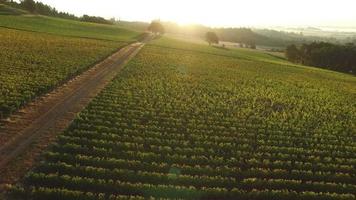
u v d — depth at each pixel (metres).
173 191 18.83
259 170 22.19
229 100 41.72
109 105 32.66
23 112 28.58
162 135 26.58
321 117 38.50
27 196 17.27
